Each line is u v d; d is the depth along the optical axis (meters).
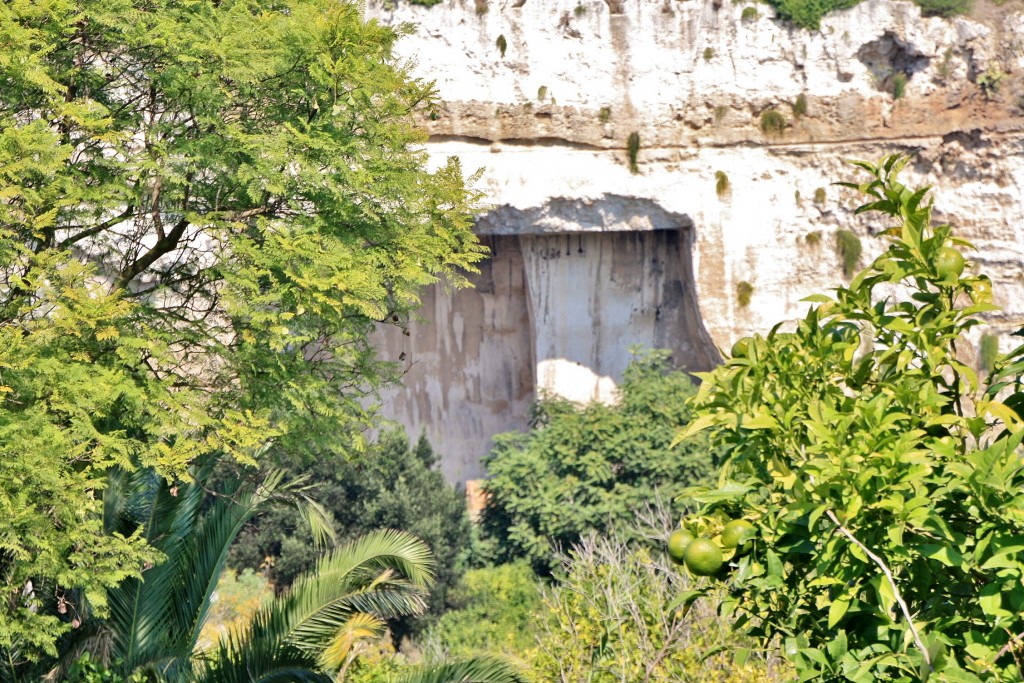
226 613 38.94
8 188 16.02
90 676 16.03
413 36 45.22
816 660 6.42
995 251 45.31
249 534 43.09
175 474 17.05
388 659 23.53
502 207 45.81
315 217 19.47
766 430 7.35
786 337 7.88
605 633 18.23
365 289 18.56
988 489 6.16
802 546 6.84
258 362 19.55
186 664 17.53
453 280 21.25
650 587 19.42
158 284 20.38
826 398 7.41
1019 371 7.47
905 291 44.75
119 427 18.22
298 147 18.81
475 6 45.19
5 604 15.60
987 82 44.94
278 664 16.80
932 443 6.84
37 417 15.96
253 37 18.70
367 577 19.30
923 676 5.92
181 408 17.97
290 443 20.05
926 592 6.61
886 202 7.55
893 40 45.28
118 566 16.81
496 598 41.41
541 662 18.59
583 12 45.56
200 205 20.44
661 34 45.78
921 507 6.14
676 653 17.52
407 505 41.97
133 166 18.44
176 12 19.00
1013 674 6.00
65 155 16.70
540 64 45.66
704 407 7.62
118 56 19.94
